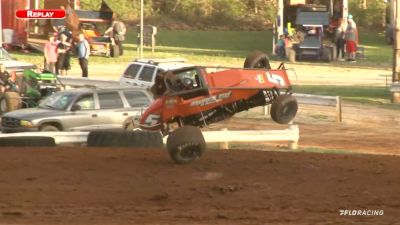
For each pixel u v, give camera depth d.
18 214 35.22
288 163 47.59
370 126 84.19
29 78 88.12
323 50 159.50
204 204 37.50
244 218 34.19
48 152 50.88
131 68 90.06
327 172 44.91
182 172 45.16
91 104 72.81
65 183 42.19
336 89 114.75
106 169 45.81
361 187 40.84
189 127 47.59
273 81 50.44
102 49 156.75
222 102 50.06
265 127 81.69
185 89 49.69
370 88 116.62
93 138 55.94
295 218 34.19
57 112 71.94
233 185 41.22
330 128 82.81
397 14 106.44
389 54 177.12
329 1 180.50
